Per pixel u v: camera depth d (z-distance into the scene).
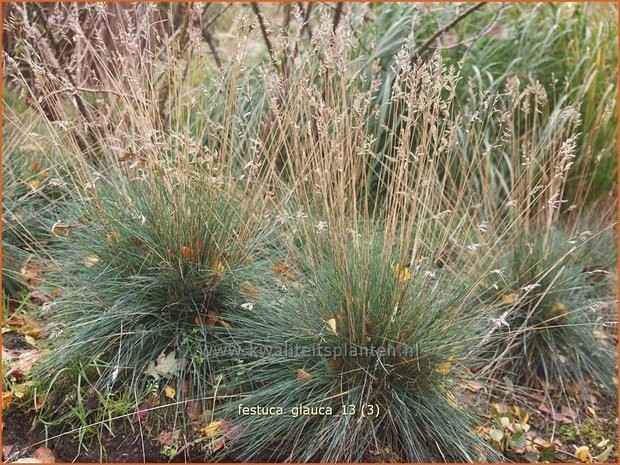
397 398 2.76
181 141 3.17
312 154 3.10
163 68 3.56
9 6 4.21
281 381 2.95
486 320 3.49
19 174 4.16
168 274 3.14
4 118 4.03
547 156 4.56
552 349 3.67
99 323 3.07
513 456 3.05
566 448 3.25
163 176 3.07
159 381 3.00
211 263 3.21
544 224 4.05
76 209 3.72
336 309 2.89
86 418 2.86
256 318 3.13
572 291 3.89
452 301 2.95
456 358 2.94
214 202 3.19
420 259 2.95
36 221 4.00
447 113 2.87
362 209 4.20
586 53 5.20
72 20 3.22
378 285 2.85
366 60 4.86
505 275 3.76
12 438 2.78
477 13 5.64
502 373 3.68
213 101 3.33
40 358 3.07
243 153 3.74
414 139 4.50
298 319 2.99
